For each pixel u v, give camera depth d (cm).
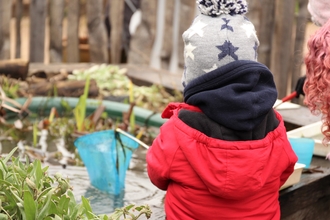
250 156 177
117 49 534
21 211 154
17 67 446
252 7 471
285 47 464
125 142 249
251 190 179
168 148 184
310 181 241
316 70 214
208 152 179
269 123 189
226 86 178
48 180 177
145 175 276
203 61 182
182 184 187
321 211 252
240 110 176
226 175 177
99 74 463
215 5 185
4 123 369
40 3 522
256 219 188
